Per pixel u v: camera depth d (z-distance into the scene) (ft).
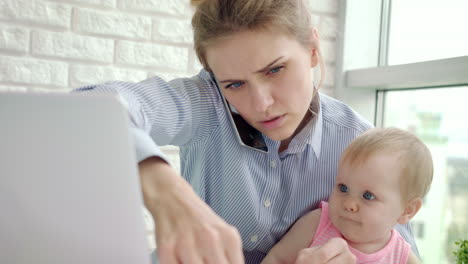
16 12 4.44
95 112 1.02
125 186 1.06
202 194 3.13
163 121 2.48
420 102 5.04
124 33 4.83
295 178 3.08
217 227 1.36
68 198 1.04
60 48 4.62
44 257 1.05
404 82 4.80
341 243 2.67
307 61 2.54
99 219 1.06
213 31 2.31
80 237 1.06
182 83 2.83
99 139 1.03
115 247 1.08
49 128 1.01
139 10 4.88
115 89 2.13
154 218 1.42
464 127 4.49
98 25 4.74
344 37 5.58
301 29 2.45
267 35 2.27
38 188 1.02
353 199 2.92
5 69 4.45
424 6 5.13
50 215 1.04
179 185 1.51
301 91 2.48
